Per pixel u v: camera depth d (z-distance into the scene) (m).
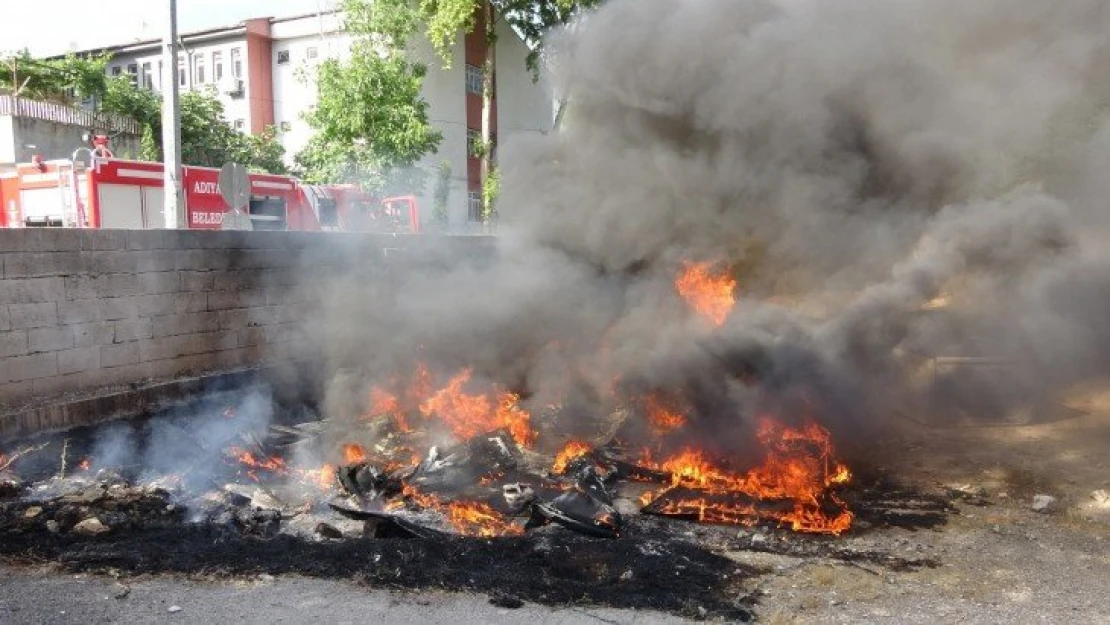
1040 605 3.55
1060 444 6.14
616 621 3.29
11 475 5.05
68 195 12.27
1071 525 4.59
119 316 6.50
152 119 26.95
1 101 20.73
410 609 3.35
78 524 4.17
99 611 3.24
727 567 3.97
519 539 4.19
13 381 5.75
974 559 4.11
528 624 3.23
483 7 23.23
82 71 26.69
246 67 29.69
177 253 6.97
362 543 4.06
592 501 4.68
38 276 5.89
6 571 3.61
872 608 3.52
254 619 3.22
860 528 4.57
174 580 3.58
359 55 22.38
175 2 10.85
